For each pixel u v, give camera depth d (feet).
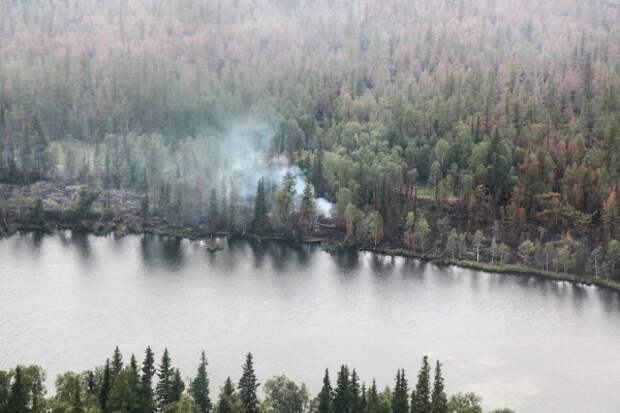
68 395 643.04
